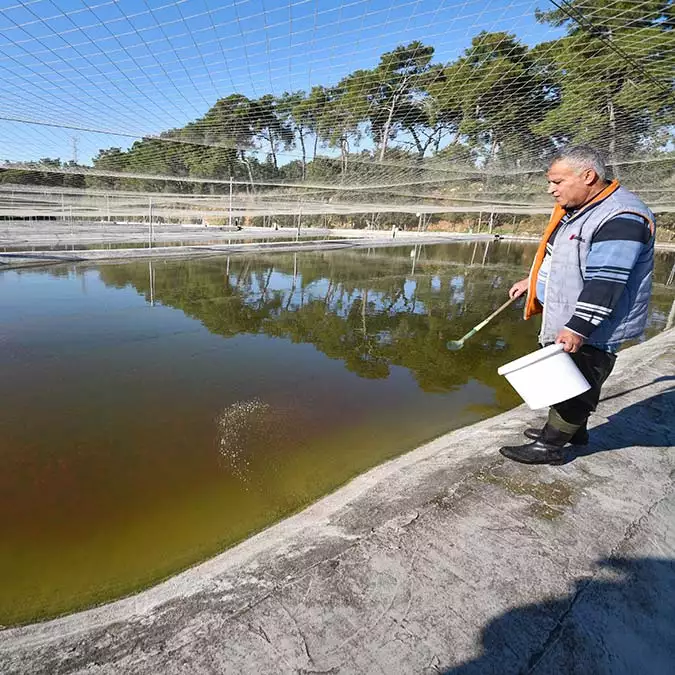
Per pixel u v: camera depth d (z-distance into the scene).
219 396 3.68
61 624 1.35
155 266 10.40
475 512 1.80
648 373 3.71
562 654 1.18
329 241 17.67
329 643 1.18
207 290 8.03
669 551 1.63
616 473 2.15
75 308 6.20
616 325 1.79
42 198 16.23
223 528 2.09
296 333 5.71
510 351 5.38
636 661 1.19
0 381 3.73
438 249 19.02
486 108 8.81
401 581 1.42
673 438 2.55
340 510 1.91
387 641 1.19
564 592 1.39
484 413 3.57
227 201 18.22
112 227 21.67
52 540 1.97
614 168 11.02
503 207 20.34
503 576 1.45
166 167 13.70
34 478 2.45
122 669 1.12
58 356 4.37
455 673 1.11
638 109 7.86
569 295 1.86
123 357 4.46
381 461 2.77
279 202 19.12
